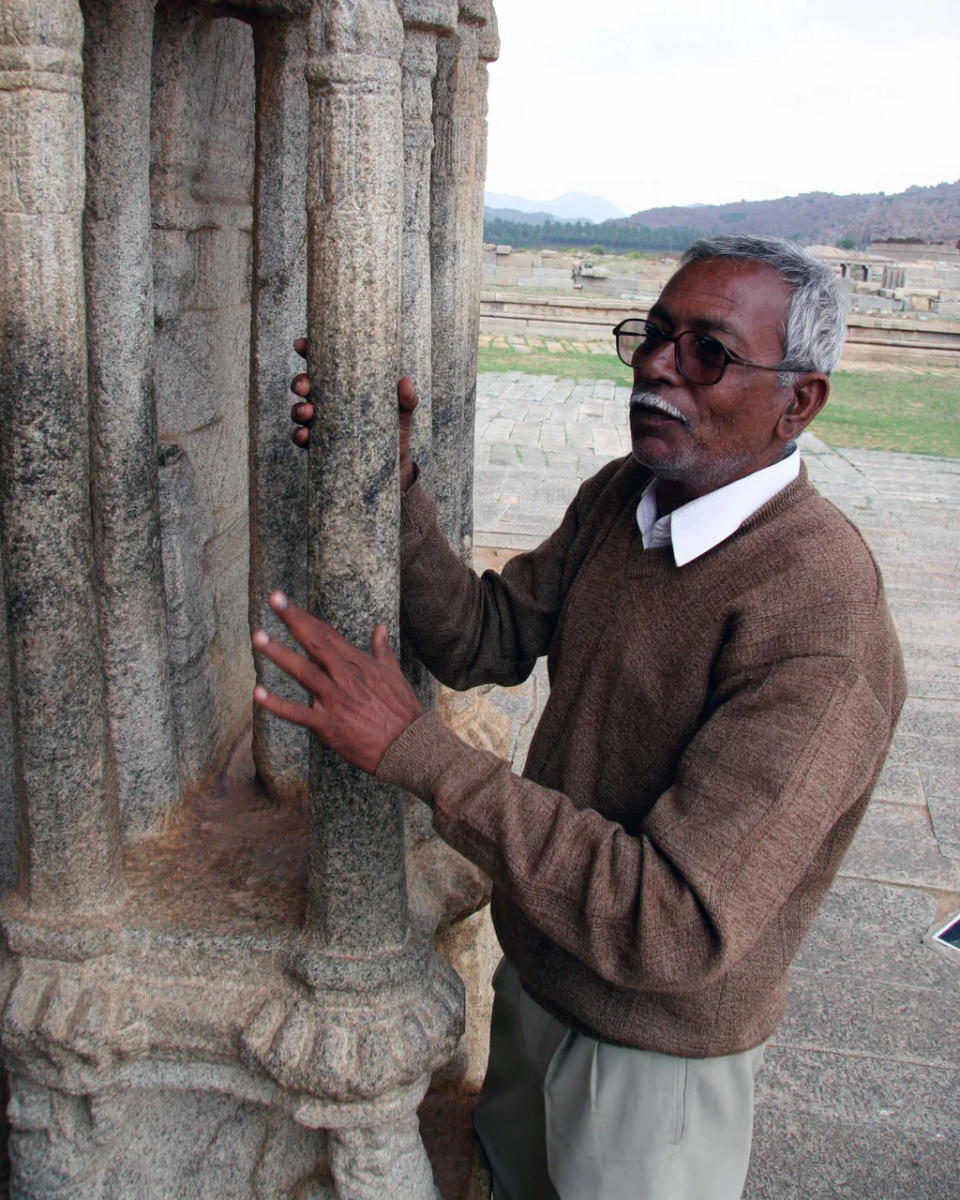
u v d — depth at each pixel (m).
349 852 1.58
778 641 1.40
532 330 19.27
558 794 1.43
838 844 1.54
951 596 6.58
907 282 26.11
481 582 1.91
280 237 1.83
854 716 1.35
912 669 5.48
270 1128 1.82
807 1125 2.66
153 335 1.76
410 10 1.69
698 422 1.48
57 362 1.39
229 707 2.33
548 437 10.56
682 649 1.50
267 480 1.93
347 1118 1.64
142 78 1.58
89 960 1.65
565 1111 1.69
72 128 1.33
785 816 1.32
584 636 1.64
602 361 16.61
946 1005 3.15
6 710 1.91
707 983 1.33
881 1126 2.68
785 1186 2.48
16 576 1.46
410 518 1.76
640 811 1.57
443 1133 2.22
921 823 4.11
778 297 1.44
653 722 1.53
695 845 1.32
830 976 3.24
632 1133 1.62
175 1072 1.70
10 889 1.82
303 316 1.88
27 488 1.42
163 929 1.67
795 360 1.45
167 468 1.96
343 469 1.43
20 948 1.64
